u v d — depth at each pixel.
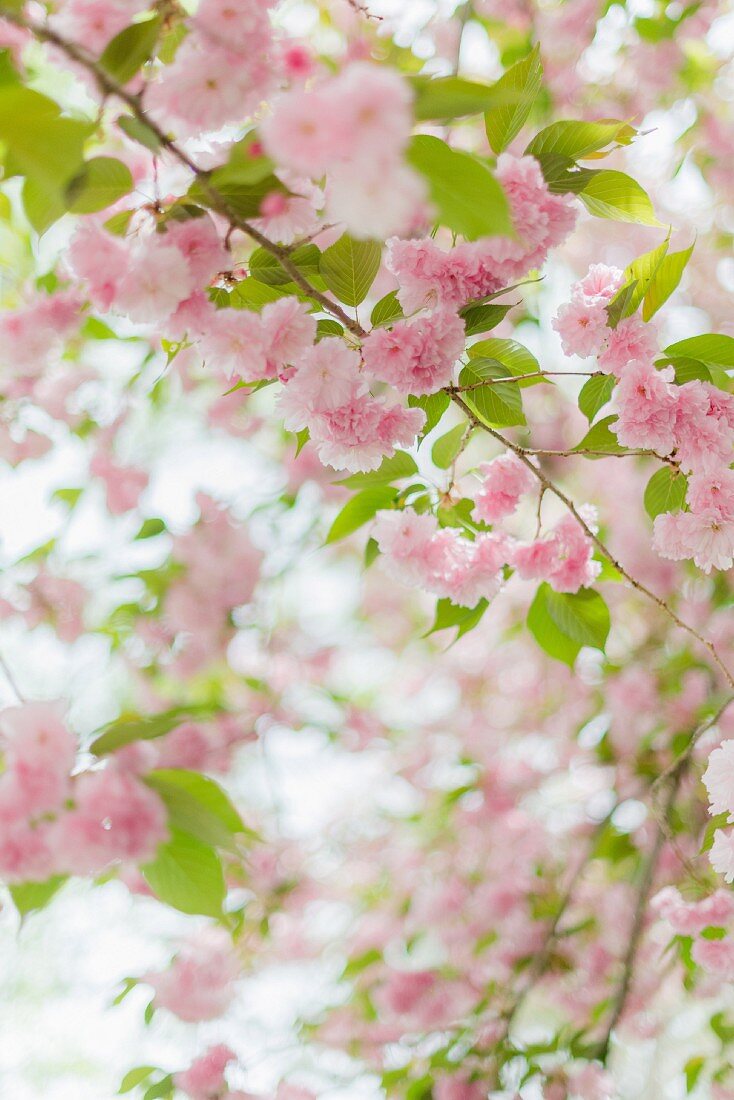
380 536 2.04
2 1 1.78
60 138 1.74
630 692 2.93
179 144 1.85
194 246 1.83
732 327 3.43
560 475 3.53
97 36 1.82
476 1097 2.30
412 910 3.17
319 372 1.88
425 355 1.90
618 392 1.93
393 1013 2.76
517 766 3.45
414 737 3.85
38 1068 4.74
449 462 2.08
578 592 2.08
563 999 2.79
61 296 2.24
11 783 1.81
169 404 3.06
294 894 3.06
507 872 3.14
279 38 1.85
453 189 1.75
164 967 2.30
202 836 1.85
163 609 2.81
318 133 1.70
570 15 2.68
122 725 1.85
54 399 2.57
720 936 2.07
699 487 1.94
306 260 1.89
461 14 2.49
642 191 1.92
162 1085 2.21
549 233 1.88
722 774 1.94
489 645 3.92
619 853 2.62
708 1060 2.37
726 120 3.15
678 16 2.62
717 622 2.99
